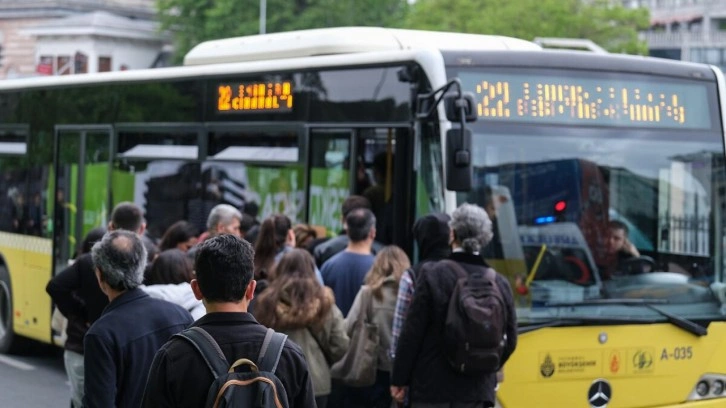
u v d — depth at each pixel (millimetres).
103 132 20359
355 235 14211
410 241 14086
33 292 22047
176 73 18656
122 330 9297
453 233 11977
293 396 7070
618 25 81312
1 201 23266
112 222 13836
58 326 14164
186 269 11734
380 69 14758
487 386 11812
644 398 14023
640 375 13984
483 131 13836
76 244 20922
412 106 14086
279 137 16500
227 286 7082
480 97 13906
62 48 107062
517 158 13953
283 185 16328
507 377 13352
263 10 86875
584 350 13719
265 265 13969
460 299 11492
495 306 11500
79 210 20906
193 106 18234
